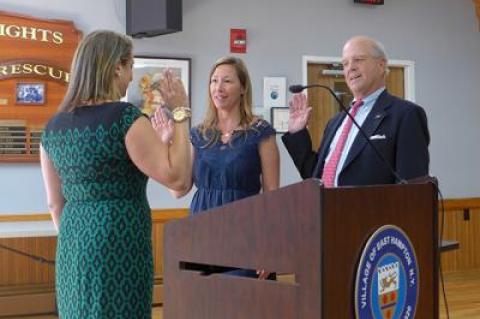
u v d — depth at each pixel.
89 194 1.63
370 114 2.27
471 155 6.31
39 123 4.88
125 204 1.63
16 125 4.82
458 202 6.18
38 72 4.87
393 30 6.03
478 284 5.72
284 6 5.63
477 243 6.30
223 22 5.45
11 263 4.93
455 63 6.26
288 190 1.23
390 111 2.22
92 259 1.59
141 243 1.64
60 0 5.00
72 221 1.64
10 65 4.79
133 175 1.66
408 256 1.34
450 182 6.22
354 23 5.87
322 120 5.83
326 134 2.48
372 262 1.24
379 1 5.90
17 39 4.82
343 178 2.23
